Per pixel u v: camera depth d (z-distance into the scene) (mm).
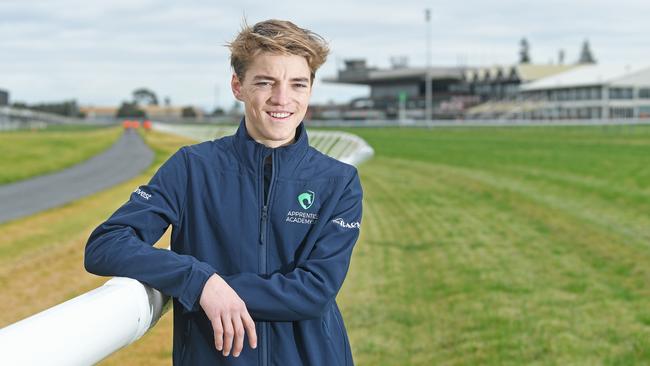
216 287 1617
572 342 5520
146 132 78375
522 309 6469
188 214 1823
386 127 68125
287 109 1812
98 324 1279
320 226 1826
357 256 8750
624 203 13688
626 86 74188
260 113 1807
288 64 1785
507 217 12141
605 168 21016
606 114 73938
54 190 18016
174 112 188375
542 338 5609
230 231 1801
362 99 123500
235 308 1623
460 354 5242
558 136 42719
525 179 18484
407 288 7195
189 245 1825
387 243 9648
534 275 7832
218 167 1826
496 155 27203
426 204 13891
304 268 1783
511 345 5445
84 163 28125
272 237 1820
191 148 1861
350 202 1881
